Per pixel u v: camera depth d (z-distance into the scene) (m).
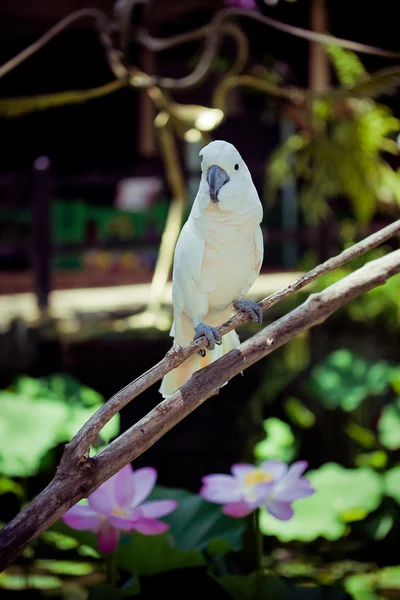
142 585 2.53
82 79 9.62
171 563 2.59
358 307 5.55
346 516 3.64
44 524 1.53
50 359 5.46
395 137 5.94
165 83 4.98
